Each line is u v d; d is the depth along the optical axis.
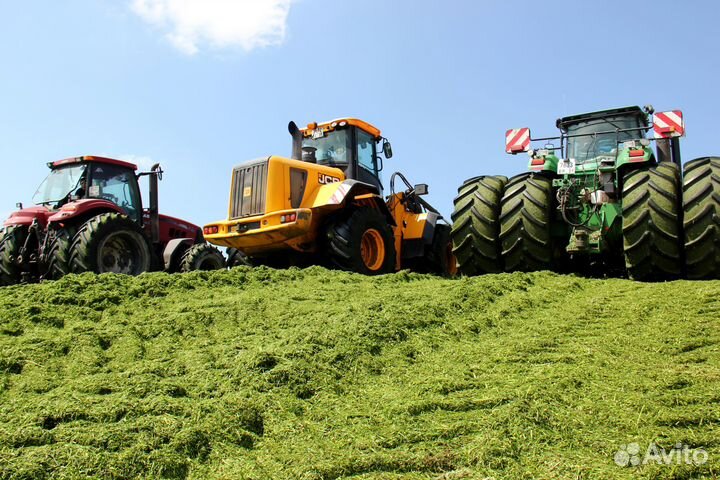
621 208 5.81
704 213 5.34
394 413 2.75
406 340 3.78
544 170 6.23
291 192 7.34
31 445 2.41
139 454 2.38
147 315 4.40
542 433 2.48
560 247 6.36
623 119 6.68
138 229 7.36
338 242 7.14
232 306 4.50
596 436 2.45
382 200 7.92
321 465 2.31
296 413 2.83
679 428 2.46
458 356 3.54
